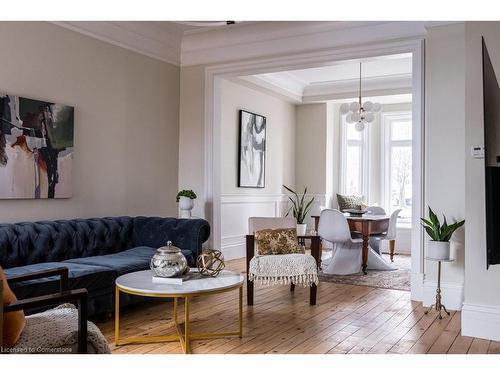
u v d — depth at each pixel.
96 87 4.53
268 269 3.88
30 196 3.86
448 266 4.05
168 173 5.46
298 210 8.14
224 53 5.36
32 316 2.27
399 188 8.37
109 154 4.68
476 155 3.24
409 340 3.16
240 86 6.89
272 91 7.27
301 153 8.41
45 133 3.98
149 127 5.18
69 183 4.20
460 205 3.99
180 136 5.61
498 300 3.18
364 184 8.52
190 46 5.52
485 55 3.20
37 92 3.96
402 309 4.01
